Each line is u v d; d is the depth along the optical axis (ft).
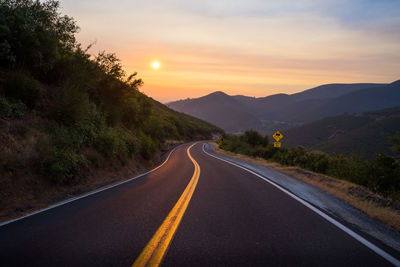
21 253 10.05
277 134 63.62
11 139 22.75
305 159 51.60
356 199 21.13
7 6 31.58
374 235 12.62
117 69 51.93
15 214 16.52
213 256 9.95
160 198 21.30
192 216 15.79
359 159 40.32
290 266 9.17
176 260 9.53
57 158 25.04
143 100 84.69
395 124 352.28
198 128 322.34
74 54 42.50
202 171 44.34
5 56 29.76
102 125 42.73
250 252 10.39
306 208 18.11
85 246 10.82
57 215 15.80
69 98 34.04
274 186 27.96
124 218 15.17
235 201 20.33
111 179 33.81
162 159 78.43
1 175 19.24
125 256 9.85
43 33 33.96
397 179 30.53
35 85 30.17
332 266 9.21
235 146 124.16
